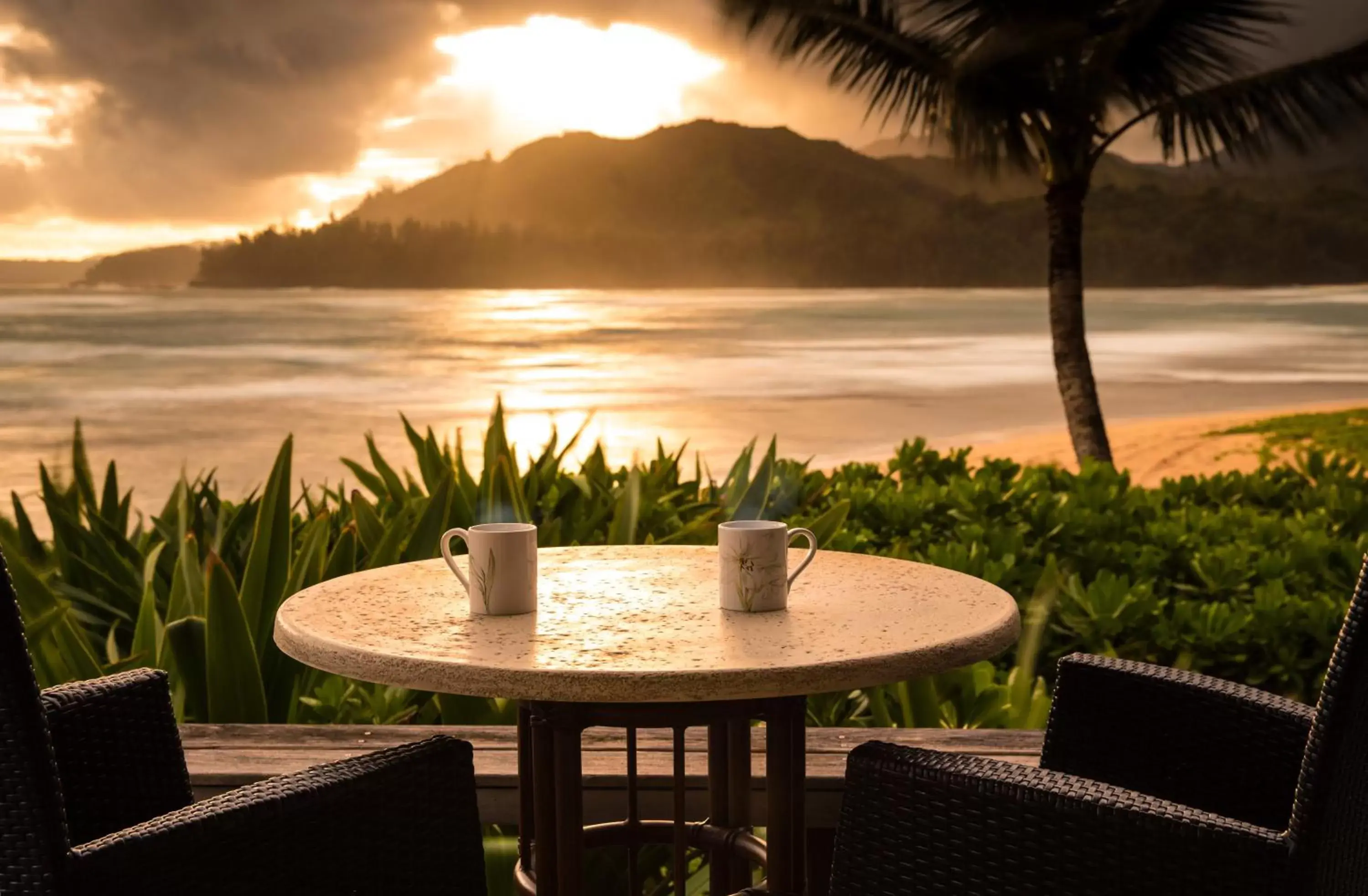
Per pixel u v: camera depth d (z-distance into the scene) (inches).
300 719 118.6
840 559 87.0
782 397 1226.0
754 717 66.1
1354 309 4025.6
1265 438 730.2
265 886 54.7
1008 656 150.8
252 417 1095.6
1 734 49.6
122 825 67.4
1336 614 140.6
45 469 135.0
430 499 124.8
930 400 1190.9
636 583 79.1
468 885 63.0
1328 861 52.9
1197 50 414.0
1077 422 450.6
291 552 133.3
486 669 57.5
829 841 89.7
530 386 1386.6
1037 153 454.0
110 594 133.2
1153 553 167.5
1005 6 406.9
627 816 88.0
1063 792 55.4
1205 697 69.4
